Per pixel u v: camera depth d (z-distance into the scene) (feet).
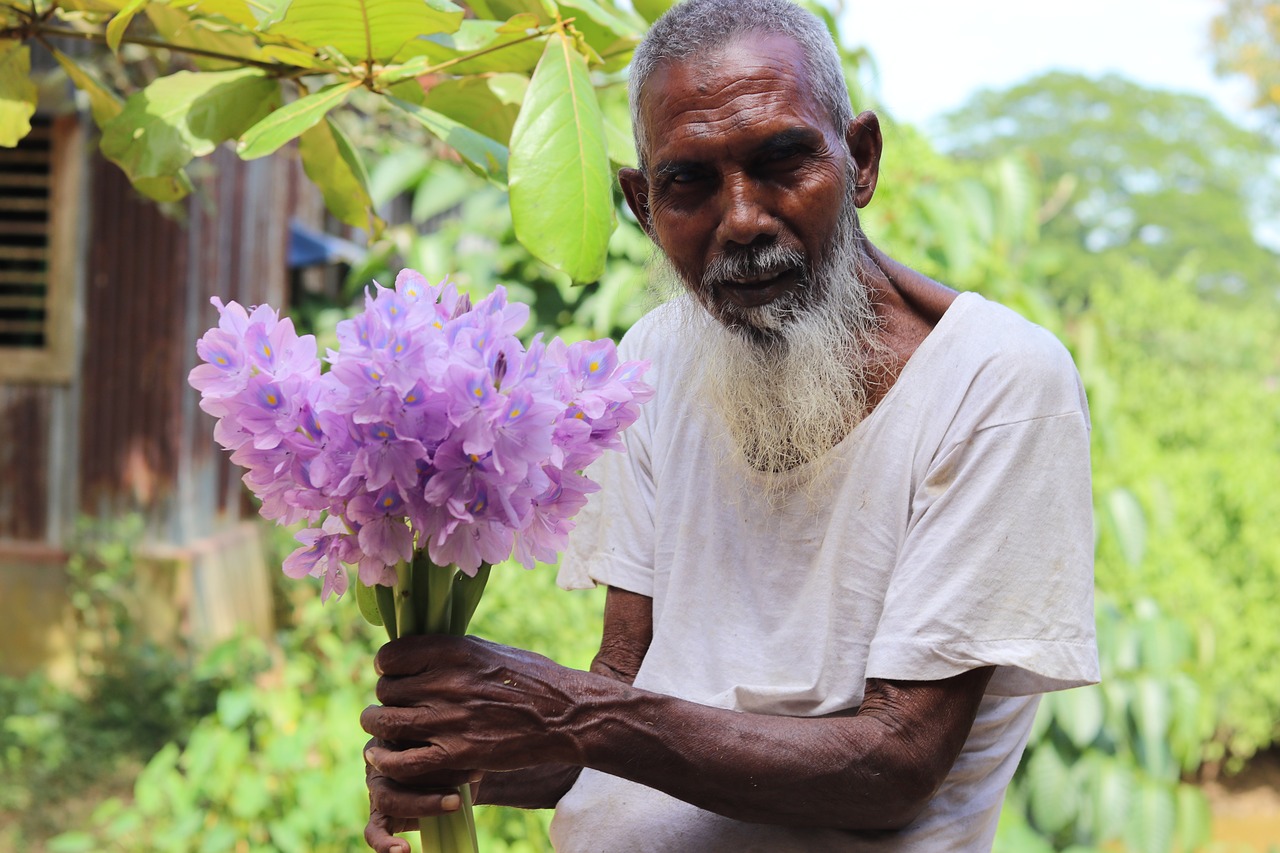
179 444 24.20
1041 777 13.57
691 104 4.64
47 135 23.52
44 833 17.99
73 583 23.54
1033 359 4.66
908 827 4.85
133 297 23.99
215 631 24.58
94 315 24.03
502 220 14.80
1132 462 22.88
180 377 24.13
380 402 3.77
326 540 4.13
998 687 4.73
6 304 24.35
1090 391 14.87
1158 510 17.60
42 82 20.17
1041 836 13.83
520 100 5.90
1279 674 24.44
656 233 5.33
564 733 4.33
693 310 5.27
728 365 5.07
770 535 5.15
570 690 4.35
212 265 25.35
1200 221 116.16
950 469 4.68
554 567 14.11
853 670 4.88
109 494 24.09
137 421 24.09
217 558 25.17
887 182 13.53
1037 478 4.57
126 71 12.95
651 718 4.37
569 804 5.39
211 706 22.11
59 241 23.76
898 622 4.57
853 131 5.04
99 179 23.84
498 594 13.07
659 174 4.77
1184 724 14.62
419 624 4.39
